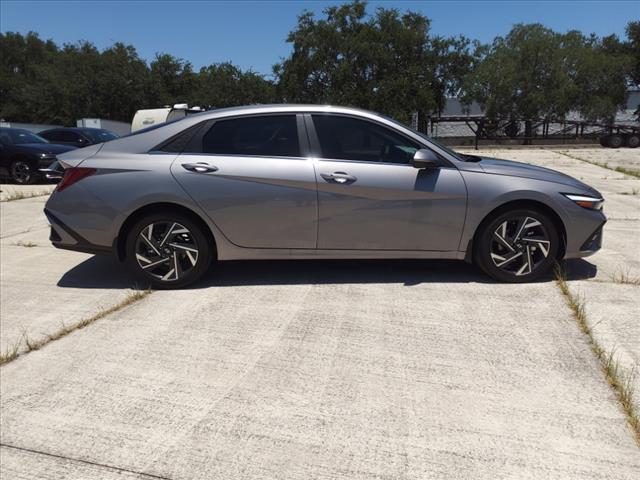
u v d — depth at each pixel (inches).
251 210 166.7
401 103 1423.5
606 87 1374.3
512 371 115.9
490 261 170.2
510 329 136.9
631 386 107.7
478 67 1376.7
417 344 129.8
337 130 170.6
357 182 164.4
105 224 168.1
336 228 168.1
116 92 2110.0
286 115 171.8
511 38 1337.4
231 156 168.2
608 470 84.4
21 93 2404.0
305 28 1501.0
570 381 111.1
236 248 170.6
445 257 171.6
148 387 112.8
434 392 108.2
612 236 243.8
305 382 113.2
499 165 174.7
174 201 165.5
